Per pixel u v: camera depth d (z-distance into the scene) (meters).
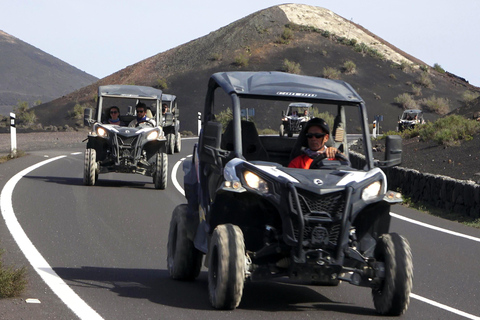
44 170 22.34
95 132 19.19
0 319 6.46
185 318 6.96
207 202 8.21
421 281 9.80
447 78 128.88
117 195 17.45
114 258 10.18
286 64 116.19
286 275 7.30
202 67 121.19
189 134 62.81
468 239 13.84
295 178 7.22
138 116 20.11
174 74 120.19
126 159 18.97
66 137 42.38
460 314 7.99
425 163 25.23
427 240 13.50
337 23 147.50
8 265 9.02
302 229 6.99
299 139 8.26
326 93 8.29
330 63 122.31
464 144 27.77
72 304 7.27
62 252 10.29
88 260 9.88
